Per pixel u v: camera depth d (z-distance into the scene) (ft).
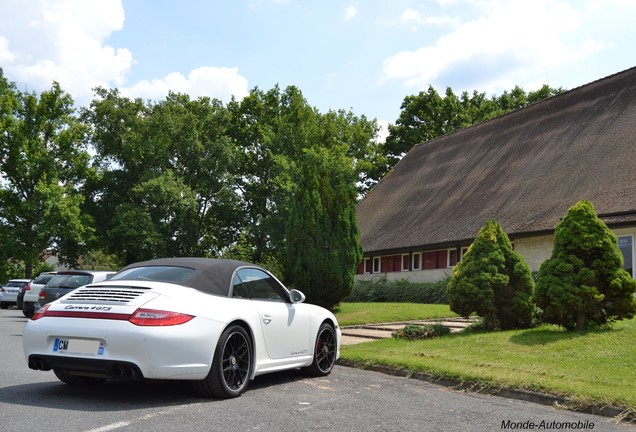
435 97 172.24
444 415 19.67
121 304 19.90
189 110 170.19
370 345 37.68
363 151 171.12
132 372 19.16
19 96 158.71
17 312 93.61
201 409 19.21
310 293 61.82
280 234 139.13
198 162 161.07
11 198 153.58
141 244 144.46
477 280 40.16
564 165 83.82
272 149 157.89
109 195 163.73
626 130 80.33
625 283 35.81
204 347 20.15
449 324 49.49
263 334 23.36
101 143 162.81
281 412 19.20
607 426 18.97
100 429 16.22
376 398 22.34
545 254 74.38
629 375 25.29
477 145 112.16
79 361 19.61
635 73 89.66
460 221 90.58
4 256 150.10
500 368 27.32
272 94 176.96
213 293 22.16
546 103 103.35
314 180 63.67
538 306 37.24
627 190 68.18
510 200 85.71
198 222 166.09
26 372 26.37
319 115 171.53
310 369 27.50
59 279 52.90
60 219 145.18
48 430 16.03
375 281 100.99
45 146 159.43
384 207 118.93
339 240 62.80
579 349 31.14
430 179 114.93
